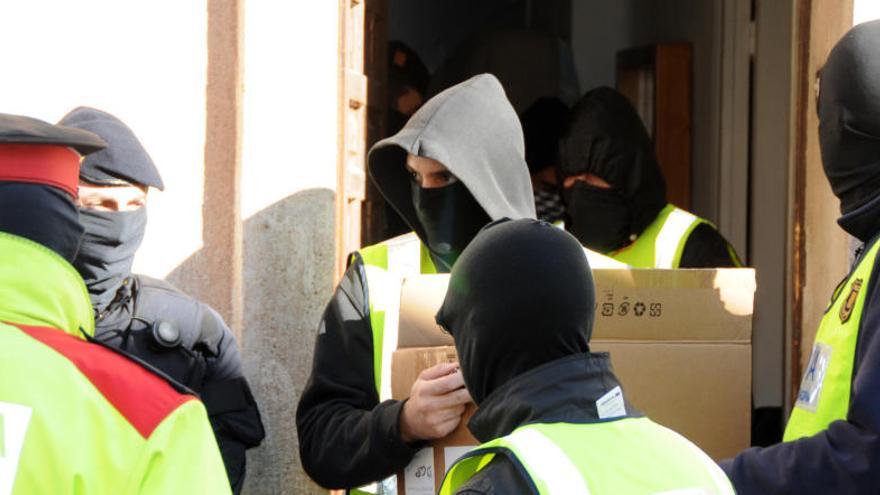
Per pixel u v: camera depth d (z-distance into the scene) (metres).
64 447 2.68
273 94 5.23
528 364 2.95
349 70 5.56
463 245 4.41
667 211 6.00
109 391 2.80
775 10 8.67
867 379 3.50
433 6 11.20
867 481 3.46
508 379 2.97
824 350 3.89
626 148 5.86
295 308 5.29
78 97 5.10
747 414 4.11
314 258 5.32
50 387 2.74
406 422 3.90
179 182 5.17
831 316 3.92
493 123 4.45
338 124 5.39
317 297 5.33
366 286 4.37
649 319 4.13
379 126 7.07
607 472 2.75
